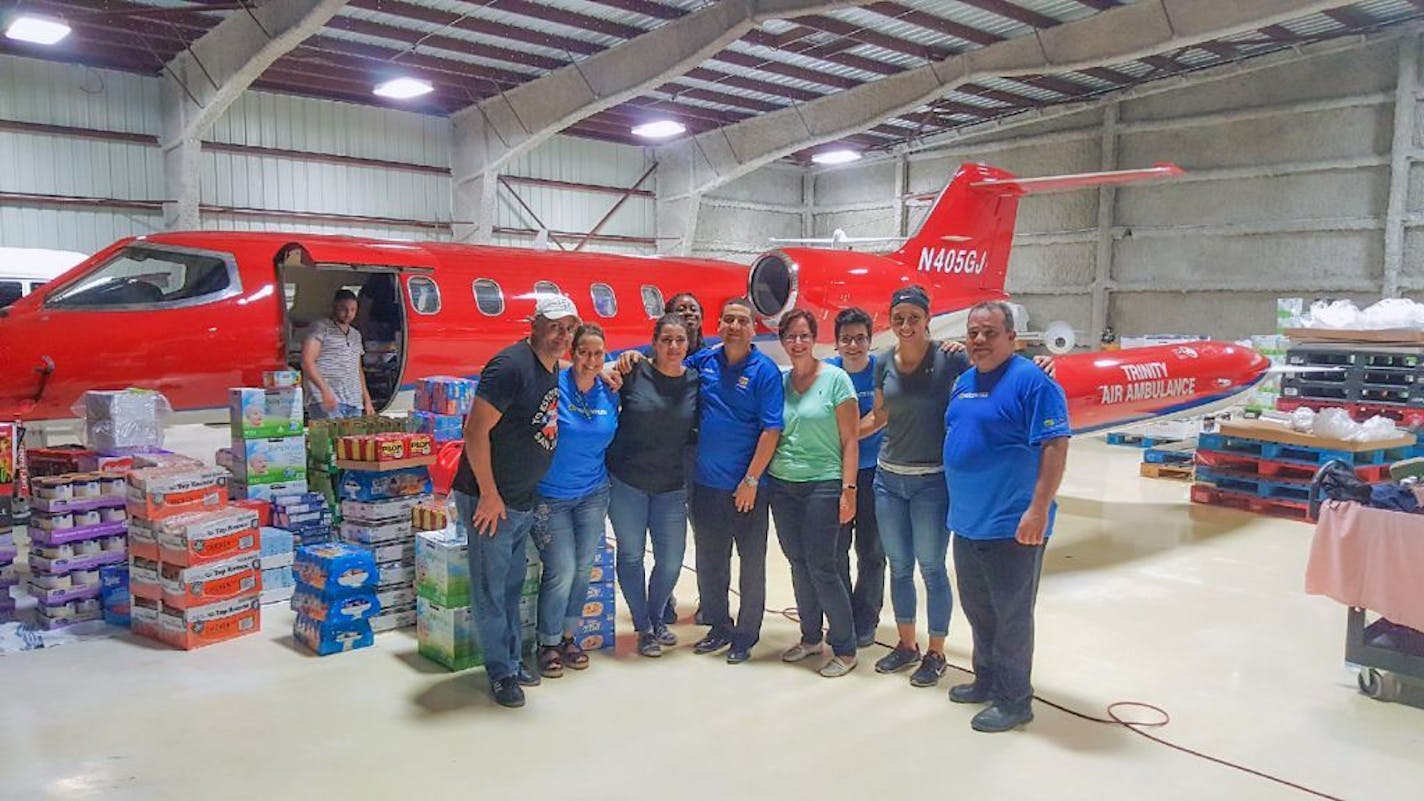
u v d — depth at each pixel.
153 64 12.53
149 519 4.30
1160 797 3.01
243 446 5.10
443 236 15.42
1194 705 3.76
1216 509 7.65
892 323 3.72
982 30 12.08
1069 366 6.56
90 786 2.97
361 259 7.28
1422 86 11.79
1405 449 7.92
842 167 19.14
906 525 3.90
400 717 3.54
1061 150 15.53
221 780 3.03
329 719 3.51
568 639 4.11
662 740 3.38
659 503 4.12
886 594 5.29
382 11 10.84
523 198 16.25
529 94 13.63
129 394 5.33
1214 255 13.77
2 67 11.78
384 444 4.48
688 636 4.57
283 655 4.19
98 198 12.48
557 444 3.75
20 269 10.44
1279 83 13.07
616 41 12.26
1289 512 7.41
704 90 14.64
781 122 15.53
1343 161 12.43
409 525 4.61
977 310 3.44
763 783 3.06
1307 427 7.52
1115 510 7.61
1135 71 13.93
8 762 3.13
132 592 4.44
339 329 6.47
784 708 3.68
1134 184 14.61
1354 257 12.48
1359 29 12.16
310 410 6.25
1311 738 3.46
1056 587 5.44
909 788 3.04
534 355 3.60
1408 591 3.63
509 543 3.68
